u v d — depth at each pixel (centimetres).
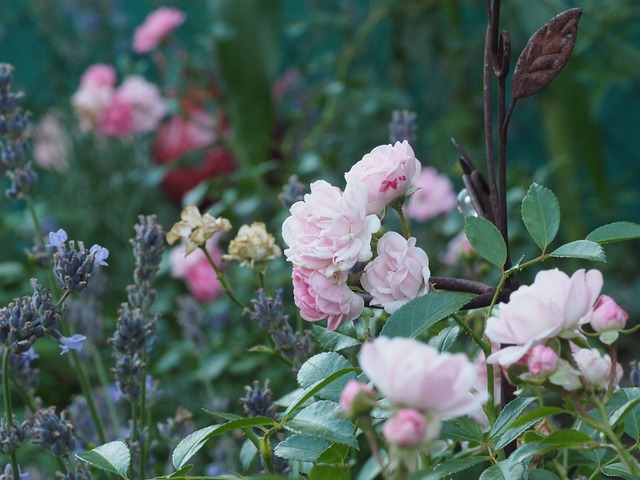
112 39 432
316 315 115
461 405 80
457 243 243
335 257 111
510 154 443
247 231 154
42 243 178
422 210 269
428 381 77
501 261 111
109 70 362
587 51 421
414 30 405
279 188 335
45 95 428
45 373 282
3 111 177
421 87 431
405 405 79
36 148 391
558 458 149
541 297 95
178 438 166
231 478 112
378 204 116
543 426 124
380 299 112
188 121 364
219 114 373
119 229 357
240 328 282
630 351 357
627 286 390
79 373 164
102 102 359
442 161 366
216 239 283
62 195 377
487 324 97
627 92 441
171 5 461
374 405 84
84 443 174
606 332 98
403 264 110
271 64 334
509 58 116
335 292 112
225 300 280
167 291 310
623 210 438
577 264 346
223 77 335
